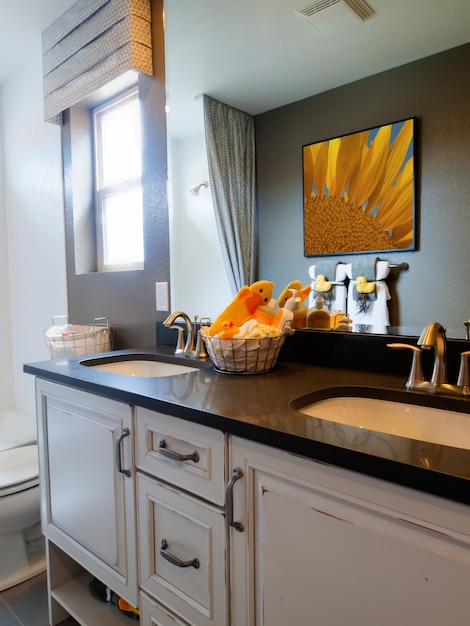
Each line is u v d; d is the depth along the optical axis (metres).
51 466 1.42
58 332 1.89
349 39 1.26
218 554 0.87
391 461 0.59
